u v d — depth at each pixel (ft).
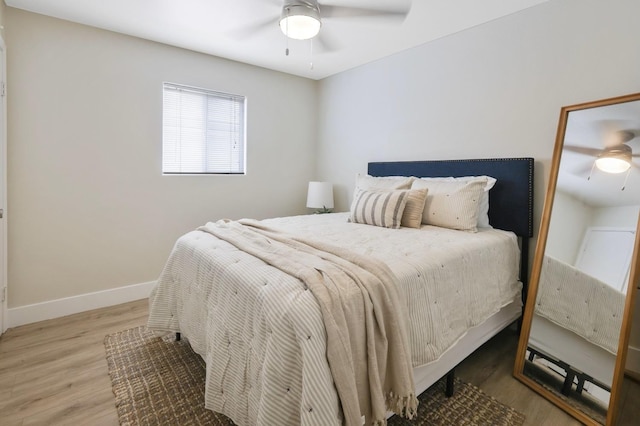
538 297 6.33
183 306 6.28
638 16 5.95
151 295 7.02
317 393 3.23
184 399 5.43
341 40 9.20
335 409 3.36
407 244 6.03
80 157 8.60
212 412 5.14
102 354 6.74
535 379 5.91
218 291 4.90
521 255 7.65
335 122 12.83
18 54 7.61
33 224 8.10
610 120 5.87
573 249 6.05
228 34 8.88
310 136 13.57
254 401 3.92
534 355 6.06
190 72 10.20
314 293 3.70
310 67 11.73
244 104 11.67
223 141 11.39
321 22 7.39
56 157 8.27
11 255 7.86
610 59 6.29
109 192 9.11
